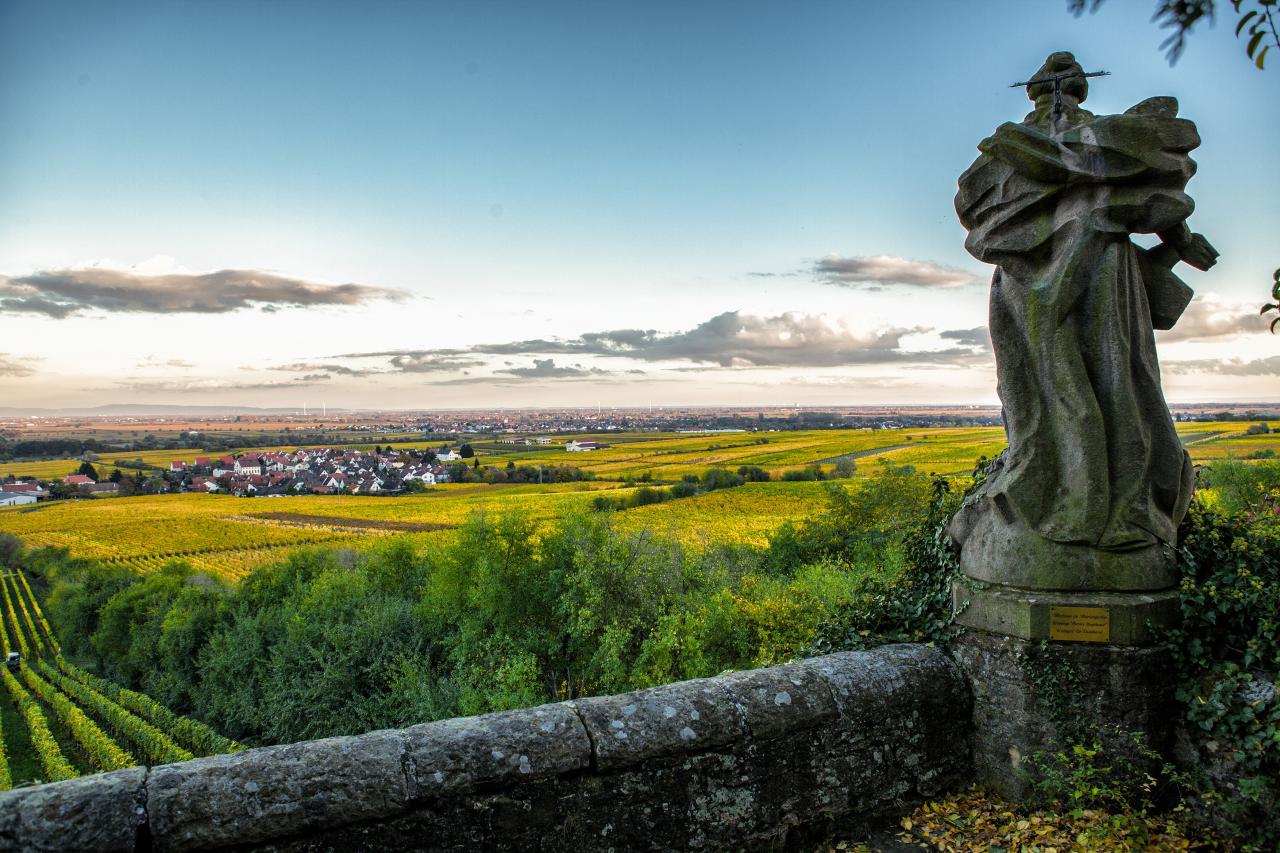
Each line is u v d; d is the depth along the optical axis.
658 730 3.66
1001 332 4.62
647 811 3.61
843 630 5.33
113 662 57.53
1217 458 16.59
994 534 4.64
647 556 29.27
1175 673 4.22
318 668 34.94
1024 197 4.47
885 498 34.62
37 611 78.38
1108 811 4.12
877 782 4.26
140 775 2.93
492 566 29.73
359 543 72.19
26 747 42.22
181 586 57.41
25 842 2.66
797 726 4.00
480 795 3.29
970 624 4.66
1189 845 3.93
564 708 3.66
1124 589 4.27
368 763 3.15
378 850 3.10
